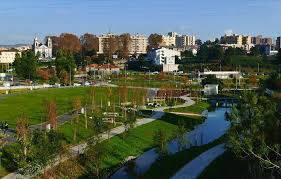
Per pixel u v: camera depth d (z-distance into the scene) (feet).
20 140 387.14
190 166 412.77
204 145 497.05
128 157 456.04
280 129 296.92
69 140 468.75
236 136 296.92
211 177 382.22
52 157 366.22
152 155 468.75
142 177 389.39
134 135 534.78
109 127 533.55
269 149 278.05
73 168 378.12
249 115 315.37
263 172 337.31
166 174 395.34
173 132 590.55
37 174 349.41
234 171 385.91
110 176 392.47
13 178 343.67
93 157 400.26
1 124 501.15
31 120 548.72
